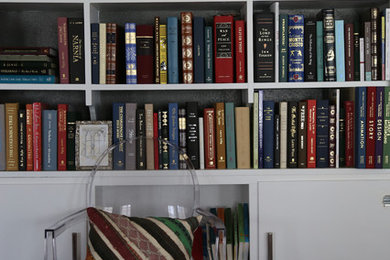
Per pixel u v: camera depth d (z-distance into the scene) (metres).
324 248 1.76
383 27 1.74
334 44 1.76
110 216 1.53
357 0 1.83
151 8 1.91
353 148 1.78
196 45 1.76
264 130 1.77
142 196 1.85
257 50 1.76
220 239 1.49
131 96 2.01
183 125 1.79
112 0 1.75
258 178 1.76
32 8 1.91
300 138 1.76
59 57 1.76
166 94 2.02
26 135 1.75
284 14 1.91
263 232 1.76
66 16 1.98
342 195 1.75
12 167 1.75
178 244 1.51
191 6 1.88
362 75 1.76
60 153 1.76
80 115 1.89
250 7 1.75
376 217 1.75
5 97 2.00
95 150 1.77
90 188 1.69
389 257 1.76
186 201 1.79
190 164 1.74
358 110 1.73
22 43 1.98
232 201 2.03
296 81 1.76
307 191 1.75
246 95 1.83
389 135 1.73
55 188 1.74
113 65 1.76
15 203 1.74
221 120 1.78
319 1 1.83
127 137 1.78
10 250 1.74
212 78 1.79
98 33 1.75
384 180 1.75
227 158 1.79
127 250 1.45
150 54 1.77
